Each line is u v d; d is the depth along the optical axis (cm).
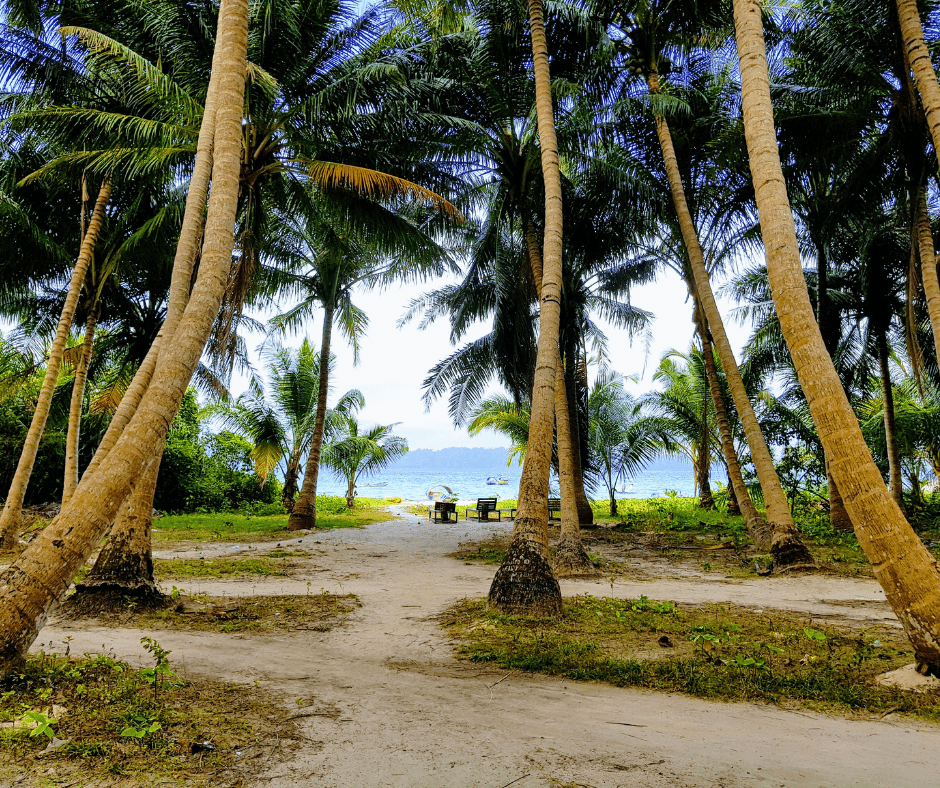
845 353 1986
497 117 1205
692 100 1391
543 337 808
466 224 1652
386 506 3494
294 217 1546
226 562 1134
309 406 2481
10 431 2198
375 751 319
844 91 1240
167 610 705
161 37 1123
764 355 2103
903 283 1648
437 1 1138
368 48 1287
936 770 304
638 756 317
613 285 2028
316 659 521
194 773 287
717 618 670
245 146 1173
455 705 401
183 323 497
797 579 959
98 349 1833
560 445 1123
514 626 634
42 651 471
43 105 1185
